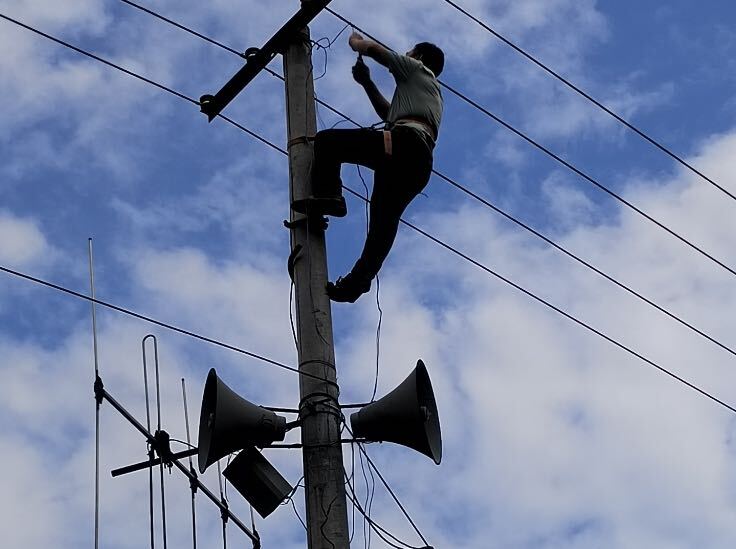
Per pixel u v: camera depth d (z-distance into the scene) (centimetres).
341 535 674
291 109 809
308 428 705
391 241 755
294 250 759
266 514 749
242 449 725
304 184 774
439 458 720
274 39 838
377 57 788
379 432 717
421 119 773
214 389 710
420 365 734
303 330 734
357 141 746
